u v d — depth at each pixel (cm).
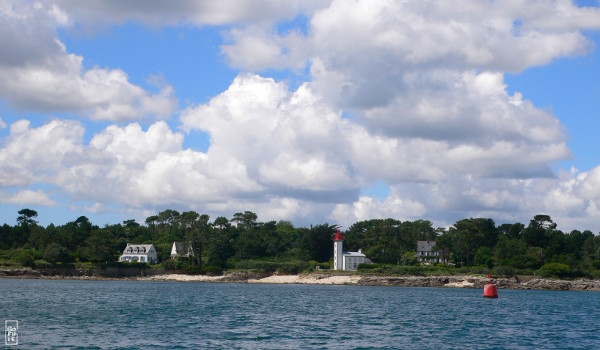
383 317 8569
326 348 5569
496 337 6544
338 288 18475
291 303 11100
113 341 5700
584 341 6353
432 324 7731
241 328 6906
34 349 5178
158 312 8669
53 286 15738
